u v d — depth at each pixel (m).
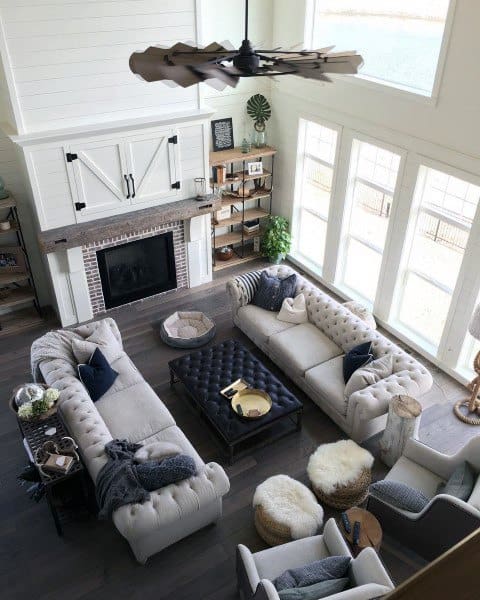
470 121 5.30
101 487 4.23
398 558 4.38
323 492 4.68
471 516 3.62
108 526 4.68
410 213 6.34
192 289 8.07
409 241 6.55
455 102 5.39
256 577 3.59
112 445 4.50
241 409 5.23
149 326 7.24
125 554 4.45
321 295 6.55
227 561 4.41
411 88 5.94
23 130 5.91
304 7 6.93
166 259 7.70
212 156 7.82
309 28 7.02
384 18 6.02
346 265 7.86
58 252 6.68
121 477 4.17
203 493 4.20
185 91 6.71
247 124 8.26
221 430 5.09
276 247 8.41
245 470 5.20
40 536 4.60
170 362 5.95
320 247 8.34
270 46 7.81
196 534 4.61
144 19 6.07
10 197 6.46
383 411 5.11
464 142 5.44
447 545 3.89
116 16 5.91
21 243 6.85
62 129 6.11
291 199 8.39
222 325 7.28
